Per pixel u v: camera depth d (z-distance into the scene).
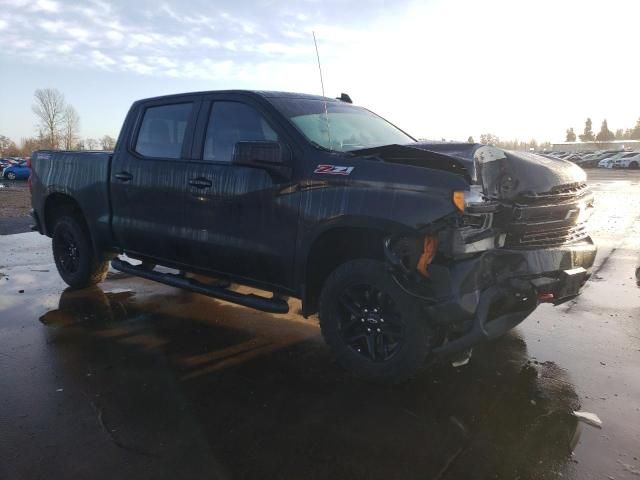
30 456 2.93
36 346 4.55
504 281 3.51
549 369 4.08
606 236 10.39
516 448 3.02
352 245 3.96
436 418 3.36
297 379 3.94
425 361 3.58
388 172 3.54
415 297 3.46
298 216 3.93
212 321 5.25
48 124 89.94
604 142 101.62
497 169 3.62
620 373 4.00
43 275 7.09
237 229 4.34
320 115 4.52
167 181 4.84
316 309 4.22
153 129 5.19
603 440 3.09
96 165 5.59
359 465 2.86
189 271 4.96
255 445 3.05
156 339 4.75
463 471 2.80
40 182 6.32
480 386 3.80
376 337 3.76
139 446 3.03
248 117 4.45
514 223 3.54
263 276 4.31
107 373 4.02
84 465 2.85
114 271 7.32
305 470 2.82
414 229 3.36
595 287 6.52
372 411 3.44
